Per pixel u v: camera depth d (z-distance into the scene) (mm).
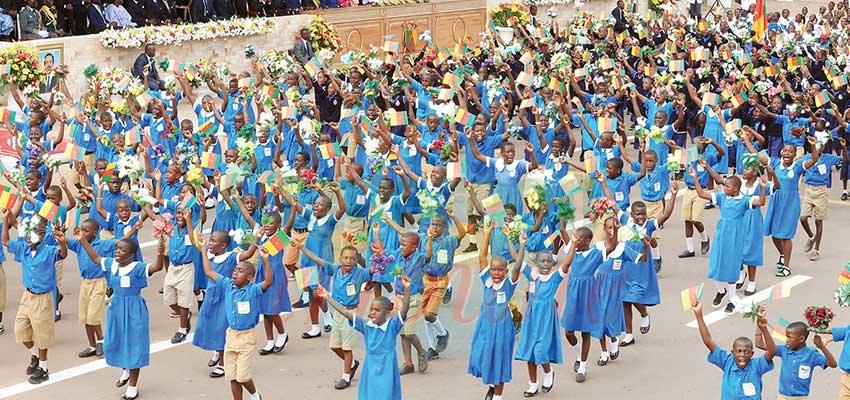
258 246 14578
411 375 14773
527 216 16438
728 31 35938
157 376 14742
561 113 22562
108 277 13883
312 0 35938
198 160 19031
